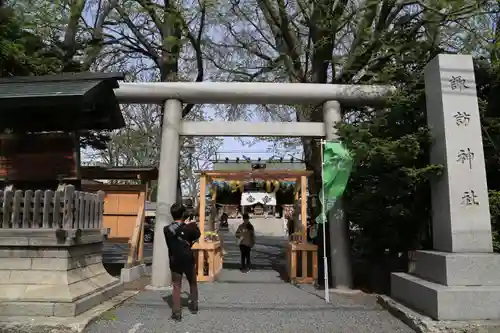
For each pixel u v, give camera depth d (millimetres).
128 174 11438
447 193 6914
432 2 9547
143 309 7262
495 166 8000
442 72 7277
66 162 7285
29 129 7602
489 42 8969
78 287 6730
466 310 6016
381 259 9844
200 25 12562
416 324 6074
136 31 13508
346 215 9477
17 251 6598
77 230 6766
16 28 8898
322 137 9953
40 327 5742
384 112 9039
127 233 11430
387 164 7785
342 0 11727
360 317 6867
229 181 13422
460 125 7094
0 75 9039
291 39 13047
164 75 13164
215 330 6109
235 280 10688
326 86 9906
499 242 7254
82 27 11969
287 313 7105
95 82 7207
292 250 10273
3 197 6688
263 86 9891
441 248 7090
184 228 6957
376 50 10508
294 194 13000
